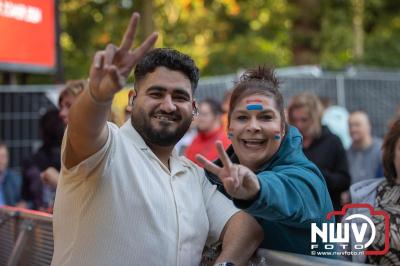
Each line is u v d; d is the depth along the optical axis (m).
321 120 5.06
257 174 2.46
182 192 2.58
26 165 4.86
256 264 2.55
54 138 4.78
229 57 18.33
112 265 2.36
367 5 20.30
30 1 10.36
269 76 2.66
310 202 2.34
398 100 12.02
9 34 9.99
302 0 18.03
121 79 2.07
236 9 18.97
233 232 2.59
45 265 3.28
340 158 4.99
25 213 3.57
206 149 5.47
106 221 2.36
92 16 18.80
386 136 3.24
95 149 2.25
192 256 2.54
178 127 2.55
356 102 11.80
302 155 2.56
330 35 18.50
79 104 2.15
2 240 3.93
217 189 2.80
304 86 11.41
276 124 2.49
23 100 9.62
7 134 9.51
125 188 2.40
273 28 20.27
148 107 2.53
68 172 2.33
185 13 18.95
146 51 2.14
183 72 2.56
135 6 17.86
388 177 3.22
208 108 5.53
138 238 2.39
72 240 2.40
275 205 2.15
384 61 19.09
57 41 10.97
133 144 2.53
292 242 2.54
